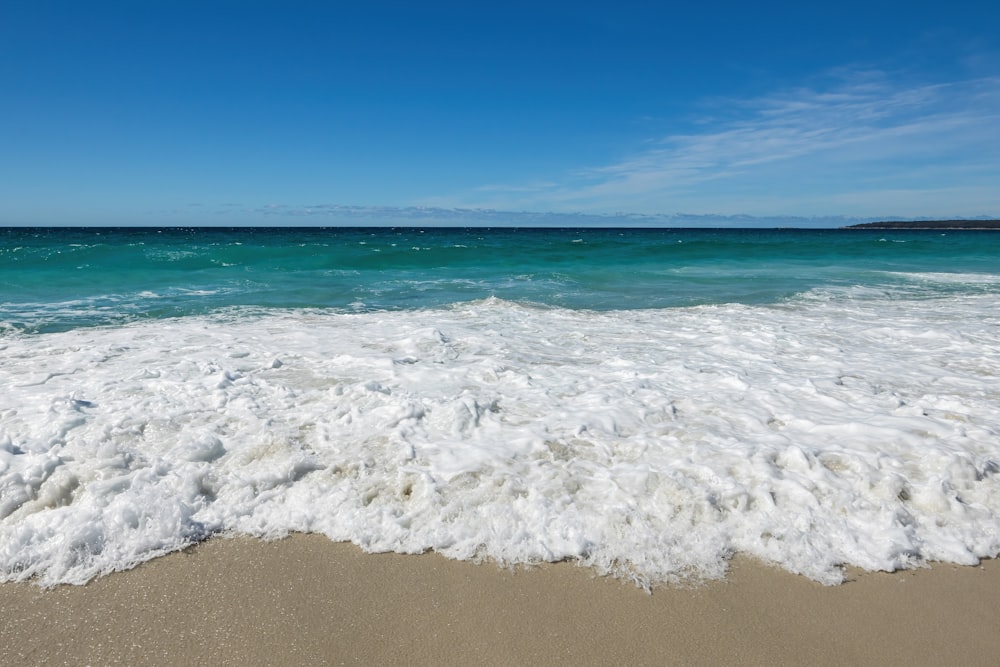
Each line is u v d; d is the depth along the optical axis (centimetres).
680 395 517
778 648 245
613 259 2198
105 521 312
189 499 339
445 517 327
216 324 863
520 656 240
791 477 360
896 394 532
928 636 252
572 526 316
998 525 322
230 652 240
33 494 341
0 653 237
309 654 239
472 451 396
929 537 313
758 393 520
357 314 980
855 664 237
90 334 776
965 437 418
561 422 448
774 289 1362
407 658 238
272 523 324
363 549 305
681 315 971
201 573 287
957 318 941
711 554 299
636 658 239
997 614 265
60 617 257
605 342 747
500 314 974
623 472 366
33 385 533
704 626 256
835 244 3281
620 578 285
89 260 1734
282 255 1973
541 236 6988
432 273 1714
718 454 391
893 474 361
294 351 680
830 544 307
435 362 633
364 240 4316
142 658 237
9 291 1238
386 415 456
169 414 456
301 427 438
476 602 270
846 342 750
